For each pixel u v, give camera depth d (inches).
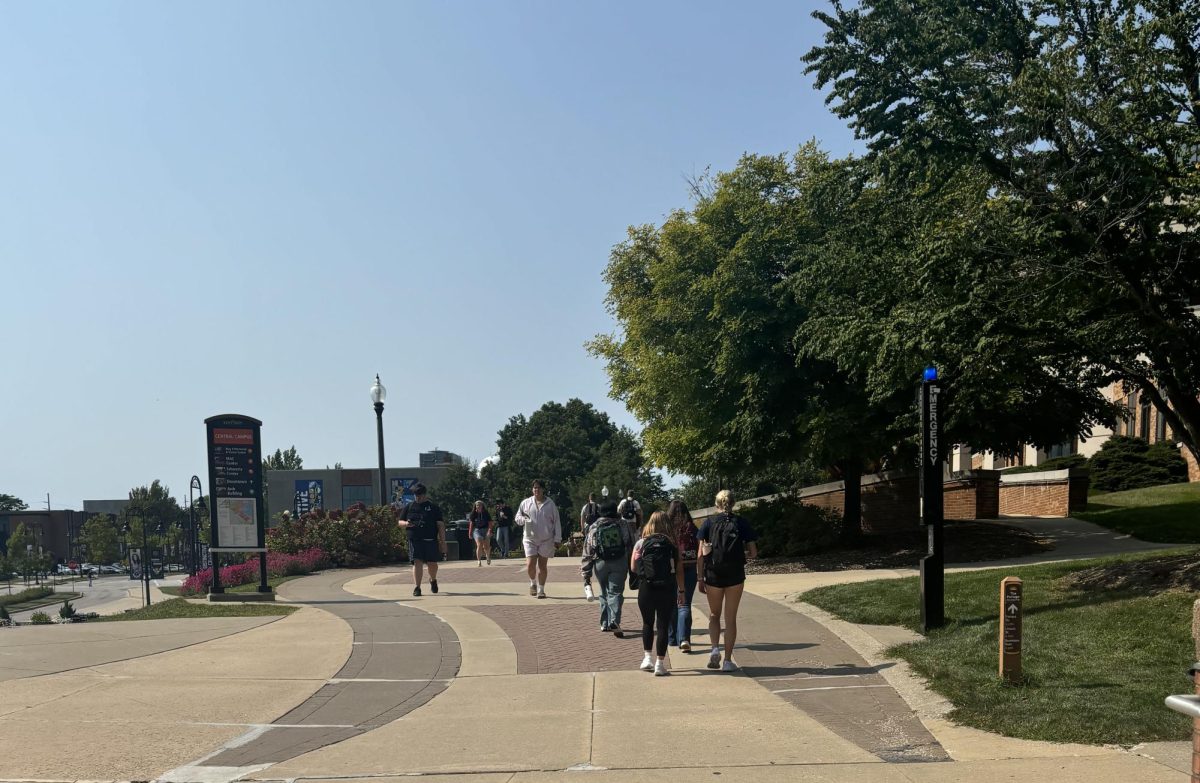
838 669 365.7
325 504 3878.0
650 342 963.3
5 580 4084.6
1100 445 1412.4
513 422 3991.1
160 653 428.8
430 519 616.7
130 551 3686.0
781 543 826.8
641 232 1368.1
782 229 729.6
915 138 426.9
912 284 457.7
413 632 470.6
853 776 237.0
